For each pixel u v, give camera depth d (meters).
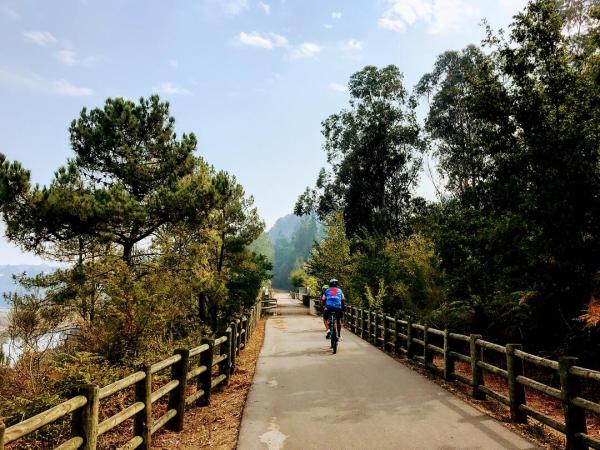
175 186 16.12
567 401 5.29
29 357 9.91
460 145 37.94
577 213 8.91
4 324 12.05
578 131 9.14
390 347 13.38
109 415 7.23
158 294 11.11
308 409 7.05
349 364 11.02
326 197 47.56
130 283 10.68
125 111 16.34
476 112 11.26
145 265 15.91
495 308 11.32
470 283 11.50
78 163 16.59
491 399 7.68
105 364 9.16
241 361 12.28
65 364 8.38
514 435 5.75
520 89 10.52
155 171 17.17
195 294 17.75
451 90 38.84
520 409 6.32
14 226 13.15
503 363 11.05
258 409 7.11
